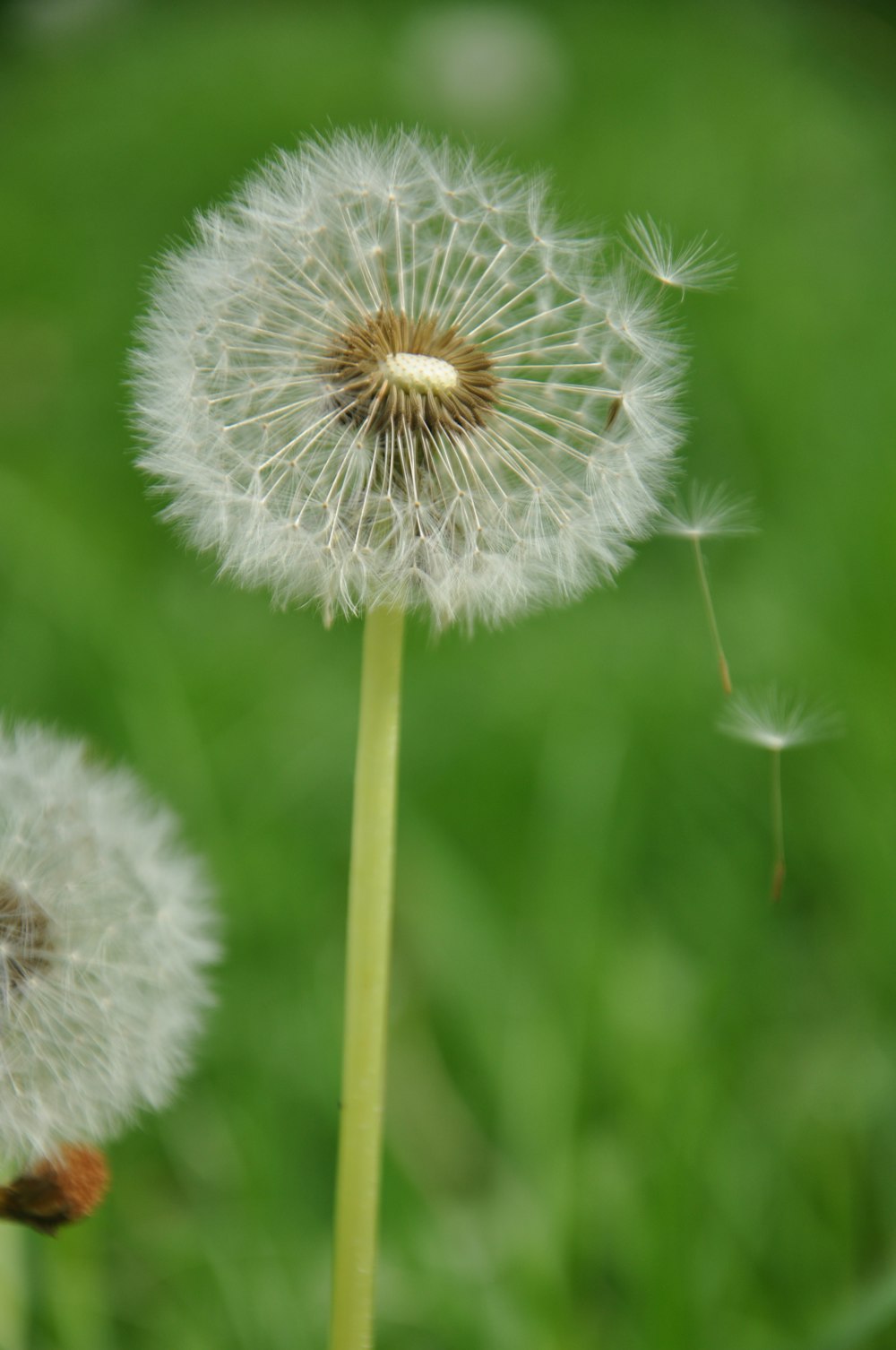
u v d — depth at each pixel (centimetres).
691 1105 39
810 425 66
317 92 122
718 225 92
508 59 126
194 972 36
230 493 34
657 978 43
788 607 52
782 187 103
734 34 146
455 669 54
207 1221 39
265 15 152
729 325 76
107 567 54
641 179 100
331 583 33
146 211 106
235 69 127
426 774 48
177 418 34
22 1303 37
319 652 57
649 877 45
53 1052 34
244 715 50
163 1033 35
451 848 45
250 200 35
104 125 121
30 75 147
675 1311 37
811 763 46
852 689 47
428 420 34
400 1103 42
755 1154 40
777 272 85
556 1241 39
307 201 35
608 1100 41
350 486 34
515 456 35
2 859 35
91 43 151
